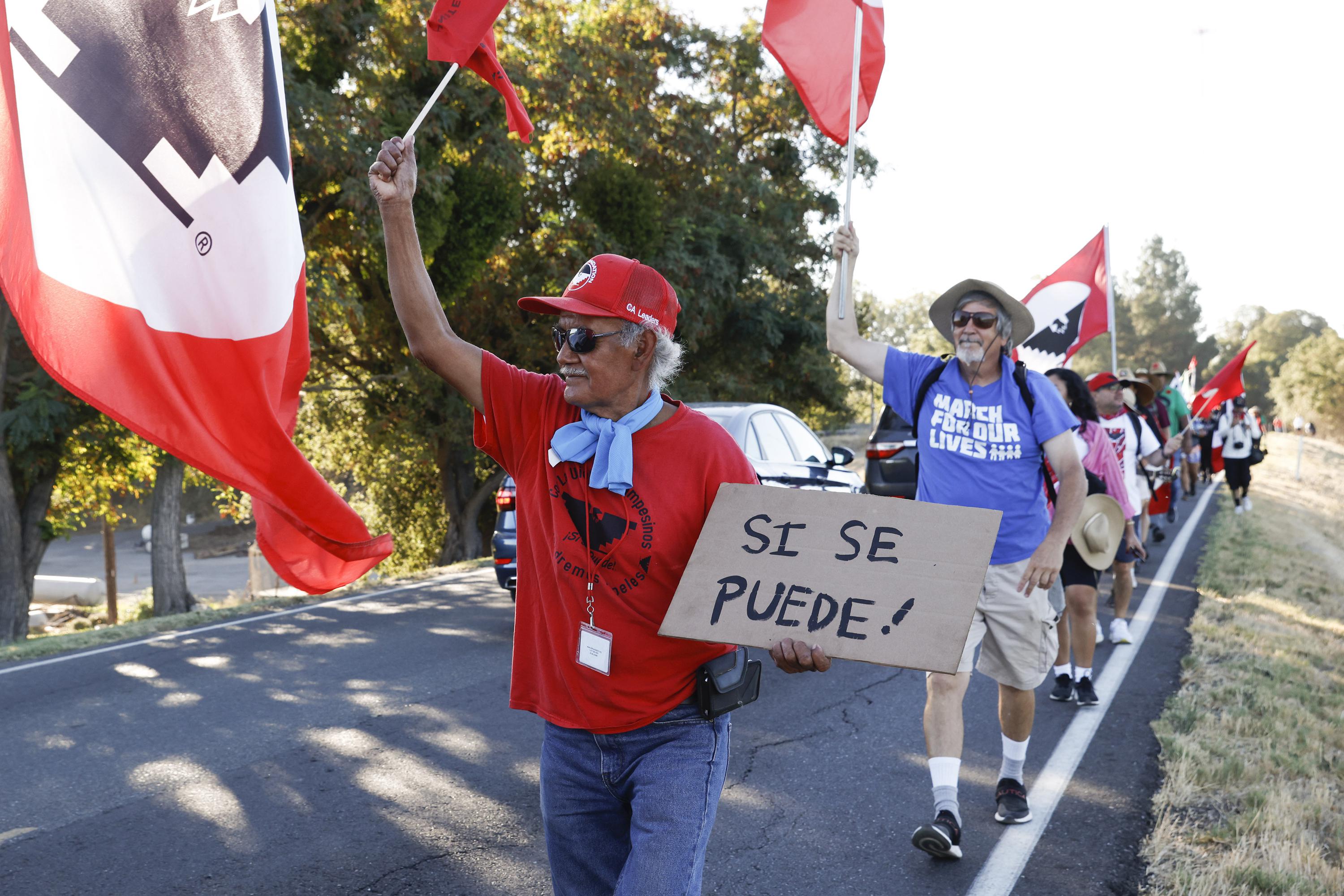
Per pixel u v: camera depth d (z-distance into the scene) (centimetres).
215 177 262
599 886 222
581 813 218
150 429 256
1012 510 367
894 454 1173
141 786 443
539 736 516
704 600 199
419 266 224
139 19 257
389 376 2136
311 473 267
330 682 632
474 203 1773
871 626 189
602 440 208
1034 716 540
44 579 3366
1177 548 1190
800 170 2652
